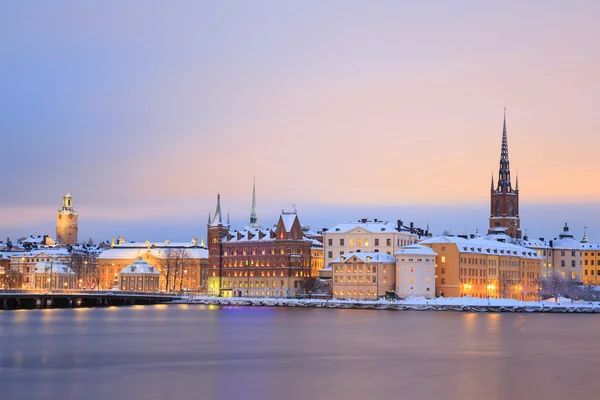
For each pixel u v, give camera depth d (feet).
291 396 400.06
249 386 423.23
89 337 642.22
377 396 401.08
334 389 416.05
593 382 438.40
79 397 396.16
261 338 634.43
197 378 445.37
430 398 396.78
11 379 441.27
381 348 571.28
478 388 420.36
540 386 426.51
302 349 565.53
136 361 506.48
